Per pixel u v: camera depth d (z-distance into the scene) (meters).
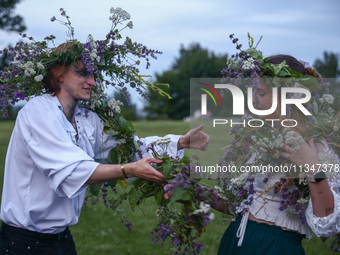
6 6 23.20
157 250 4.64
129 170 2.23
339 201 2.03
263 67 2.18
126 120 2.70
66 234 2.50
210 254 4.23
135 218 5.86
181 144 2.71
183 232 2.34
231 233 2.34
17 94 2.46
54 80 2.42
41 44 2.48
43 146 2.25
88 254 4.53
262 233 2.19
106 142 2.69
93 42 2.41
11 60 2.48
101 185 2.68
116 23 2.52
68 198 2.38
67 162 2.19
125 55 2.56
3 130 22.19
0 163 11.05
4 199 2.39
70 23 2.43
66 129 2.36
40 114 2.29
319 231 2.05
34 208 2.33
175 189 2.21
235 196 2.37
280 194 2.19
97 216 5.96
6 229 2.39
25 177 2.36
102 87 2.60
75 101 2.47
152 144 2.58
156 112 49.00
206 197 2.25
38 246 2.37
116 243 4.90
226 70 2.22
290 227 2.18
